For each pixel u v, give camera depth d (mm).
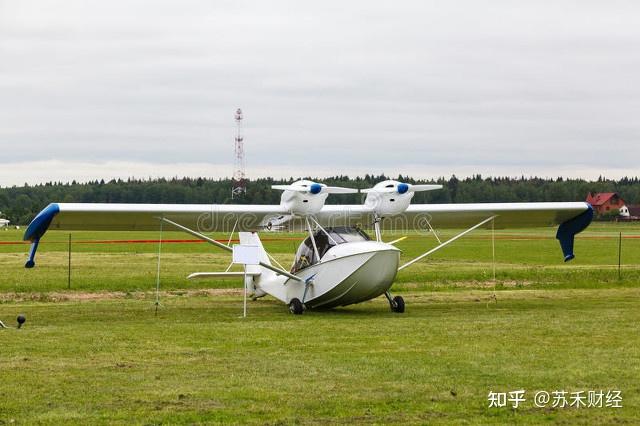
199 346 14461
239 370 12164
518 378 11531
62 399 10398
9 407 10008
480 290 27203
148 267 37594
